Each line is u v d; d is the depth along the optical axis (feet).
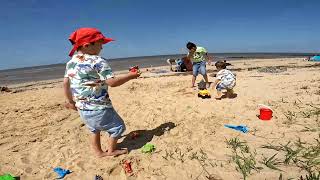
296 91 9.09
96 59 4.65
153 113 7.41
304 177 4.04
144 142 5.63
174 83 12.59
